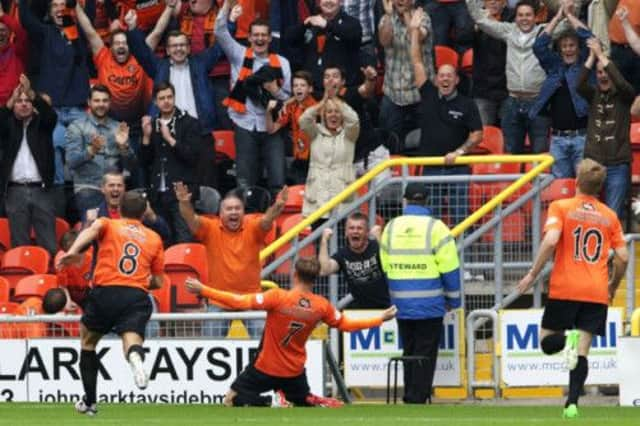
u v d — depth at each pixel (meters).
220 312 44.00
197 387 42.69
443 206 47.31
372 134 53.78
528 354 43.50
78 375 43.41
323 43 54.75
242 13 56.62
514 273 47.06
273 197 53.38
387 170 50.81
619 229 35.59
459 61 56.88
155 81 55.00
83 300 46.50
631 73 52.94
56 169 55.12
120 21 58.91
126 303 35.47
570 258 35.38
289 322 39.53
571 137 50.31
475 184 47.12
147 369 42.88
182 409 39.19
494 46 54.09
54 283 50.41
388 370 42.66
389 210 47.88
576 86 48.94
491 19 53.66
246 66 53.88
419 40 52.03
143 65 56.12
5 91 57.47
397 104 54.50
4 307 48.00
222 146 55.91
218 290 41.50
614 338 43.16
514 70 52.41
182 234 51.62
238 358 42.44
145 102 56.22
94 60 57.28
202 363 42.62
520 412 37.59
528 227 46.69
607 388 45.00
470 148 50.16
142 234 35.94
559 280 35.41
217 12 57.34
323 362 42.06
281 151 53.72
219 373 42.56
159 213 51.75
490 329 44.38
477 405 41.25
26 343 43.66
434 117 50.56
